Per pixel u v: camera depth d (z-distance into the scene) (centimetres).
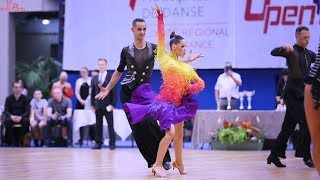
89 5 2231
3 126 2047
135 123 991
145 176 1008
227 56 2161
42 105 2069
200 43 2172
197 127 1838
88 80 2064
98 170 1128
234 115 1822
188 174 1040
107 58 2225
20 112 2041
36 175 1039
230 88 1945
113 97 1847
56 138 2011
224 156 1511
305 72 1125
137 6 2198
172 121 970
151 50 1040
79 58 2241
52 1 2417
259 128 1816
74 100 2289
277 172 1080
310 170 1119
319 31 2097
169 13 2178
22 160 1386
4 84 2508
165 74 985
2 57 2517
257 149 1777
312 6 2105
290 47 1109
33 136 2044
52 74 2605
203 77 2247
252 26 2145
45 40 3238
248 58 2155
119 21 2214
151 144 1055
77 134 1992
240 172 1079
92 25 2231
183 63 1005
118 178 979
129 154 1593
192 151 1722
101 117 1847
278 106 1850
